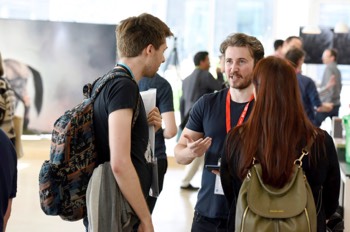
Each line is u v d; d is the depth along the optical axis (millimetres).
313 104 6320
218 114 2889
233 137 2348
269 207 2178
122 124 2322
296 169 2223
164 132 4008
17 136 4430
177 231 5559
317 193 2332
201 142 2703
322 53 9820
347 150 4102
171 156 9102
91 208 2355
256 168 2240
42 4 10133
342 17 10055
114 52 8820
